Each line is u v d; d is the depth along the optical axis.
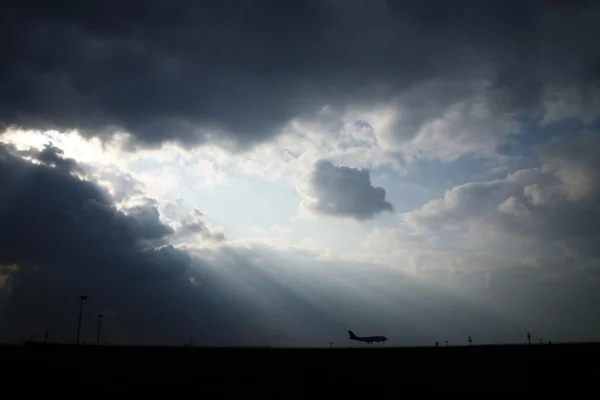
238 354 62.62
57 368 50.03
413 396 45.97
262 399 44.22
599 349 64.19
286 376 52.12
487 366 56.62
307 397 45.25
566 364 56.81
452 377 52.00
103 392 44.03
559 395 46.31
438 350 66.25
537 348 66.25
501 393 46.84
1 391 42.53
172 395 44.31
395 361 59.47
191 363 55.84
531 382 50.19
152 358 57.19
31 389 43.50
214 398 44.00
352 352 65.12
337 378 51.38
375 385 49.31
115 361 54.47
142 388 45.69
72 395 42.62
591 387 48.59
